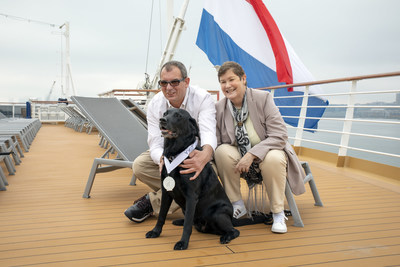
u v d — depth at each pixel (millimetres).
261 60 6824
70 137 8477
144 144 3158
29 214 2238
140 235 1834
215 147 1940
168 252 1574
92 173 2688
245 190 3008
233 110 2080
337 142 21609
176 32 8281
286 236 1822
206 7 6594
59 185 3184
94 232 1881
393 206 2482
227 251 1593
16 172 3850
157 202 2053
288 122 7402
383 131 28156
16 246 1651
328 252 1590
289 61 6418
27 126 6809
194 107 2088
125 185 3221
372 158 16281
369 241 1750
